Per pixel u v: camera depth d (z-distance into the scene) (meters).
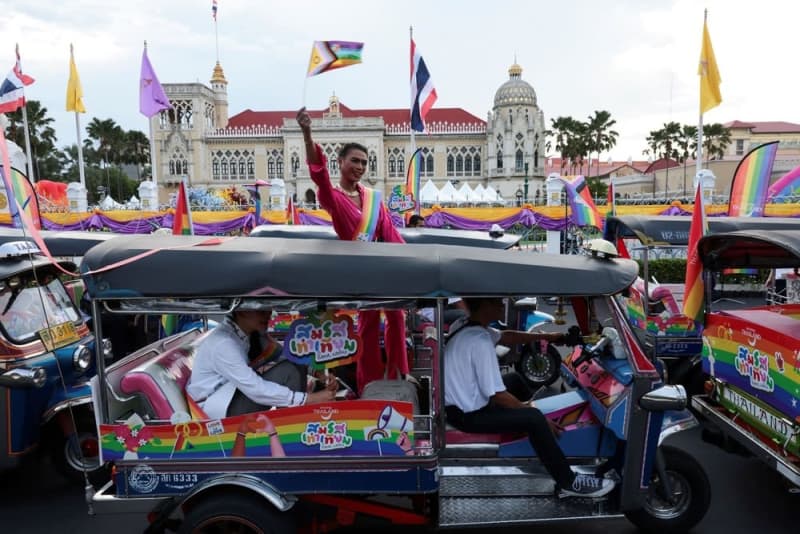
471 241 6.88
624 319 3.35
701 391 6.65
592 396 3.74
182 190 7.89
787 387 3.96
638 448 3.34
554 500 3.50
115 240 3.25
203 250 3.08
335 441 3.07
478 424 3.50
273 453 3.08
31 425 4.58
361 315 4.09
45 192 23.02
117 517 4.40
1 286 4.73
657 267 14.86
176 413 3.14
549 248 20.47
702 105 13.90
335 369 4.56
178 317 6.09
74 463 4.82
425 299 3.12
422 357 5.06
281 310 3.11
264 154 64.75
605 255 3.37
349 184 4.46
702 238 4.90
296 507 3.40
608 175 77.69
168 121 64.25
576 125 60.84
